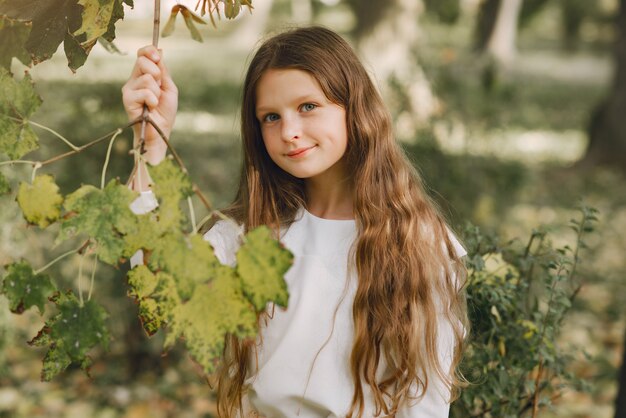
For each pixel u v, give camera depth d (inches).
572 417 121.3
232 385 61.9
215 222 65.6
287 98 57.4
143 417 123.1
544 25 1192.2
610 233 235.3
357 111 61.3
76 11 45.2
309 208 64.8
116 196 35.5
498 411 73.9
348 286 59.6
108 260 34.9
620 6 355.3
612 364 139.3
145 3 148.1
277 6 1162.0
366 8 326.6
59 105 136.2
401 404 59.8
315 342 58.8
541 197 278.1
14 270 36.9
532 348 73.8
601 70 928.3
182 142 199.6
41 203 36.7
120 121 137.8
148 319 38.9
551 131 473.1
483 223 169.9
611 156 353.7
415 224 62.9
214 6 49.8
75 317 37.5
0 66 38.5
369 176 62.4
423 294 60.8
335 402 58.4
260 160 64.0
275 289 33.9
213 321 34.4
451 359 61.0
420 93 174.4
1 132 37.3
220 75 536.7
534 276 85.0
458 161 167.9
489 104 200.4
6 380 128.8
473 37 718.5
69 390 129.4
